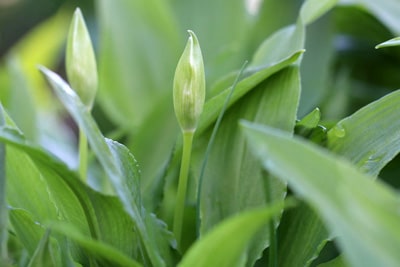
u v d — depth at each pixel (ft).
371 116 1.25
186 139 1.23
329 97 1.90
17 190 1.23
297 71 1.28
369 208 0.97
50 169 1.12
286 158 0.97
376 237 0.96
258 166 1.26
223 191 1.28
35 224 1.18
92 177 1.69
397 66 1.93
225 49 1.93
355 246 0.96
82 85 1.27
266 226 1.23
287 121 1.27
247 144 1.28
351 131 1.25
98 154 1.09
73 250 1.20
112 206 1.14
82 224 1.18
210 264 1.04
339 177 0.97
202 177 1.27
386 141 1.22
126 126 1.91
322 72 1.85
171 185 1.51
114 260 1.11
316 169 0.97
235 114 1.31
